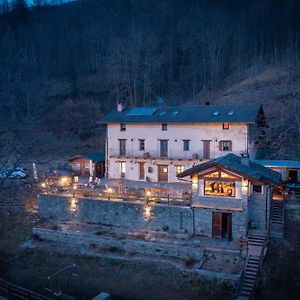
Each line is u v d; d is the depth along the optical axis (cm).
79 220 3167
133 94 7625
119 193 3331
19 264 2688
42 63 7831
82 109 7056
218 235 2700
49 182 3944
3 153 3019
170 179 3994
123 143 4228
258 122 4259
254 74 7275
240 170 2588
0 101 3584
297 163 3734
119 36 9250
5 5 9119
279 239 2592
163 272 2392
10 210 3409
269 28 8812
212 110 4038
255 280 2194
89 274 2475
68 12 10844
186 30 9419
